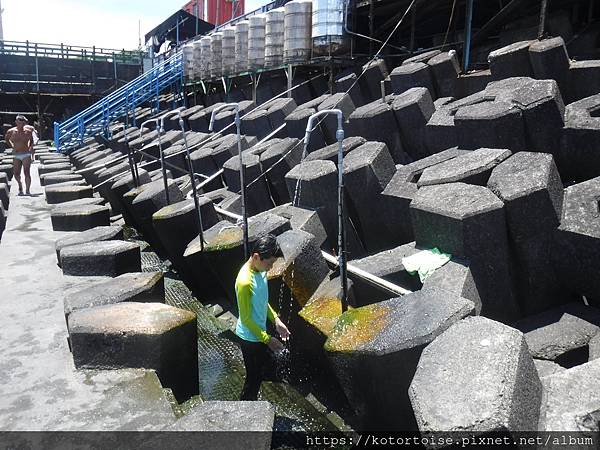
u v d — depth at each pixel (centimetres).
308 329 518
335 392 498
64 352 461
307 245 579
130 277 567
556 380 307
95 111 2659
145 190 1063
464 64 977
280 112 1238
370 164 669
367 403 399
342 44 1373
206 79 2178
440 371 302
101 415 367
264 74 1745
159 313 458
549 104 583
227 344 655
